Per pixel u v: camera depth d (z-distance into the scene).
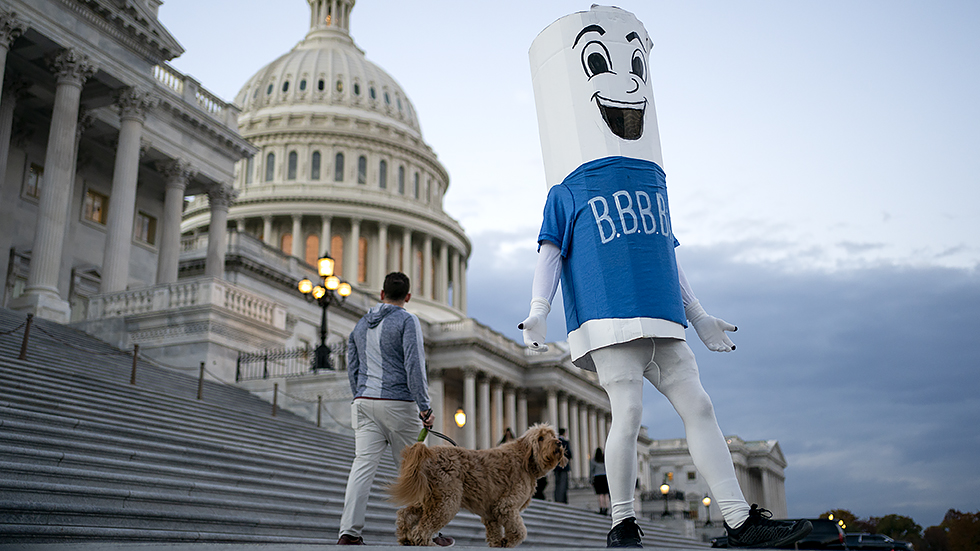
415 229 87.50
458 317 88.38
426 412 7.41
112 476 9.34
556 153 6.67
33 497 7.94
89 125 35.53
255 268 49.62
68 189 29.77
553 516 19.06
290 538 9.09
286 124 89.56
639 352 6.09
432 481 6.69
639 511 57.59
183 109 39.12
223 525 9.33
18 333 20.20
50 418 11.38
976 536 81.50
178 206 38.88
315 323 54.56
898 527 84.94
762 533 5.58
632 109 6.52
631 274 6.12
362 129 91.44
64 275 35.81
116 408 14.74
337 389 25.09
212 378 25.80
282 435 18.33
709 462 5.91
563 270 6.60
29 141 35.62
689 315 6.79
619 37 6.66
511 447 7.21
